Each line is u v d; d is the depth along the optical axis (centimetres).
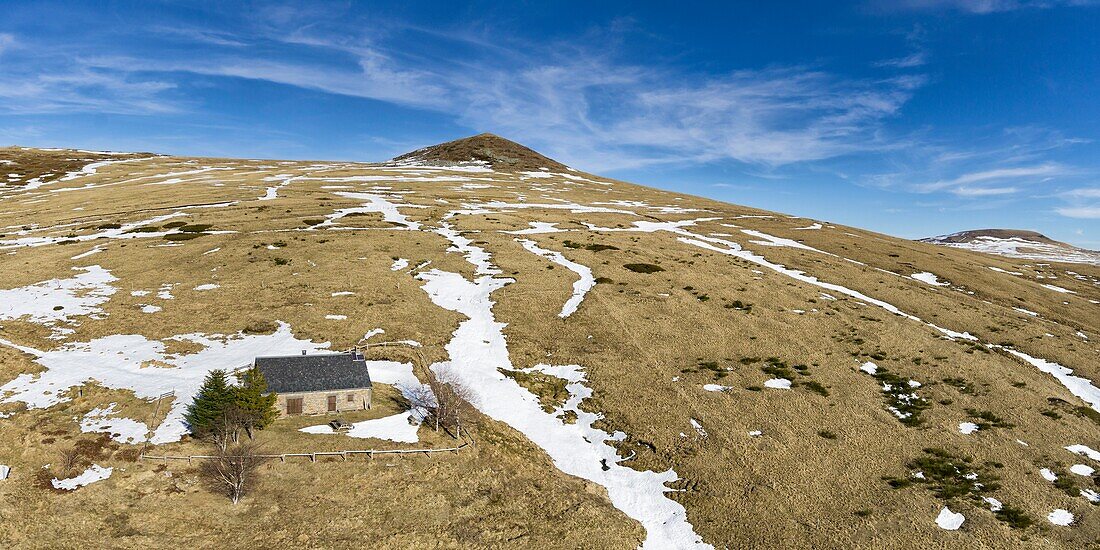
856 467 4212
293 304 6506
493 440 4334
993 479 4078
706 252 10044
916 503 3812
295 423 4247
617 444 4534
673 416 4844
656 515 3800
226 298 6612
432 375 5175
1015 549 3394
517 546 3284
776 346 6200
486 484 3809
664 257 9444
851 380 5512
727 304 7312
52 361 4888
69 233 9175
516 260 8688
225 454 3541
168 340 5503
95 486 3284
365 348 5603
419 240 9519
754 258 10025
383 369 5262
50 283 6812
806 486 4000
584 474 4197
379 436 4169
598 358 5769
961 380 5547
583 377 5447
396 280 7512
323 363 4653
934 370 5747
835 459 4300
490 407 4891
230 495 3369
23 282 6788
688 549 3488
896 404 5106
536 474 4034
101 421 3972
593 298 7206
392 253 8669
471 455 4084
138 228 9531
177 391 4488
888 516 3691
